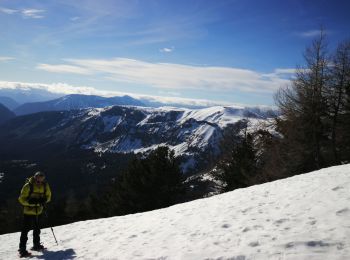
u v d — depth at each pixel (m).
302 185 12.28
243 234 7.47
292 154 29.89
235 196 13.34
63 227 14.34
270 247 6.21
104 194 45.53
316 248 5.78
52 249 10.10
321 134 29.47
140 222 11.99
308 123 28.75
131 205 36.28
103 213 43.38
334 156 28.39
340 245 5.71
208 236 7.93
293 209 8.80
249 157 34.50
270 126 33.22
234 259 6.05
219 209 11.07
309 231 6.70
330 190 10.10
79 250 9.41
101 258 8.07
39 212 10.03
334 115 28.73
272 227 7.55
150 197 36.06
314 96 28.66
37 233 10.16
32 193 9.94
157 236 9.10
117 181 42.09
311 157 29.59
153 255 7.35
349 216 7.18
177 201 37.44
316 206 8.53
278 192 12.00
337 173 13.73
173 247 7.64
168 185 35.69
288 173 30.19
